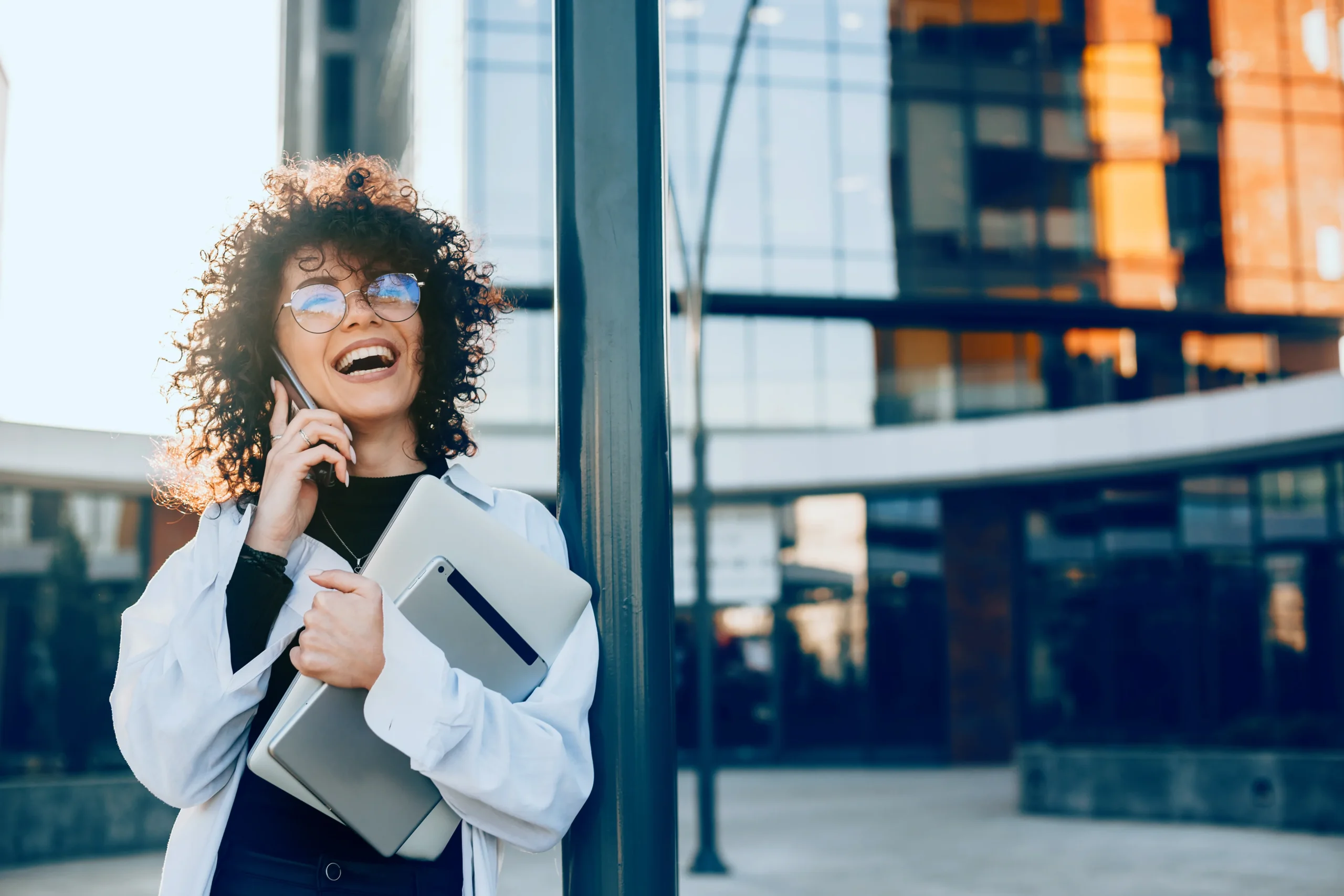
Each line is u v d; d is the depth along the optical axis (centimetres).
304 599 170
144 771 157
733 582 2195
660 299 169
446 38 2027
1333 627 1873
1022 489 2202
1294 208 2286
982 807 1528
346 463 178
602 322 166
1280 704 1923
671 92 2172
